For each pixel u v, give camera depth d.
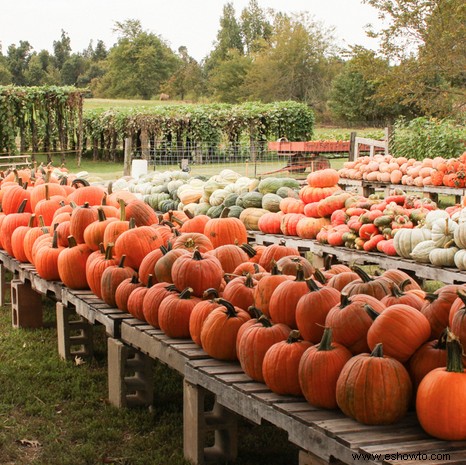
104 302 5.40
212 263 4.61
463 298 3.01
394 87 21.34
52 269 6.16
